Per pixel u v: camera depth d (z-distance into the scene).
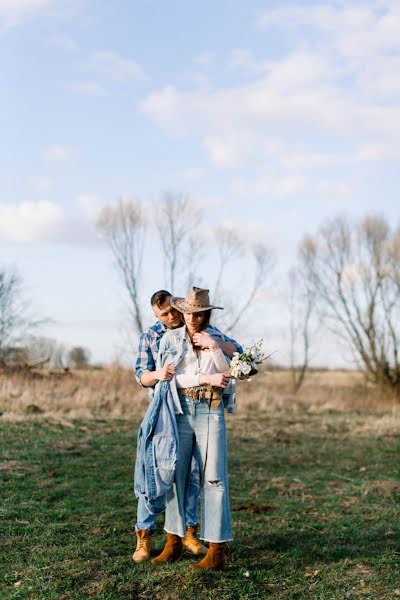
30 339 22.67
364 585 4.62
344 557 5.22
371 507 7.04
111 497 6.93
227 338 5.06
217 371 4.73
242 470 9.16
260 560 5.07
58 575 4.55
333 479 8.83
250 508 6.87
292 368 27.77
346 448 11.66
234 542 5.51
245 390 22.56
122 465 8.62
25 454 8.86
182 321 4.92
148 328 5.03
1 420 12.27
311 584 4.62
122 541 5.44
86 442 10.27
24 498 6.68
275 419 16.12
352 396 24.28
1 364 20.73
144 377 4.79
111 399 16.61
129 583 4.42
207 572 4.62
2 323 22.02
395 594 4.46
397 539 5.80
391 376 25.92
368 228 27.20
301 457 10.48
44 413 13.88
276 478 8.66
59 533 5.55
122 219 25.95
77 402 15.72
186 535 5.18
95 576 4.57
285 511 6.84
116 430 12.02
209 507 4.66
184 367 4.72
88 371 21.95
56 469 8.14
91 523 5.90
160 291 4.93
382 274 26.50
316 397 23.34
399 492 7.78
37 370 21.77
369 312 26.64
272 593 4.43
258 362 4.61
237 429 13.59
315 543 5.62
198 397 4.66
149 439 4.69
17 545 5.21
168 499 4.80
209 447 4.64
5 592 4.27
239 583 4.51
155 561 4.82
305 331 27.72
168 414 4.65
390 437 13.28
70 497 6.88
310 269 28.39
